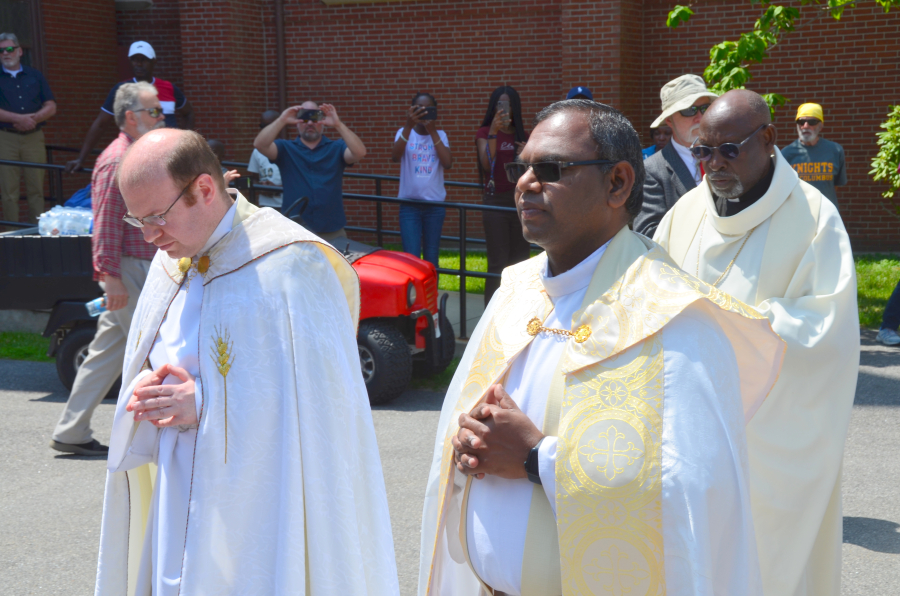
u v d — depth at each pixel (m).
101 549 2.46
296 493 2.21
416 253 8.10
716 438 1.59
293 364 2.23
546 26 12.70
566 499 1.64
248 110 13.26
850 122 12.11
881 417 5.78
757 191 2.98
